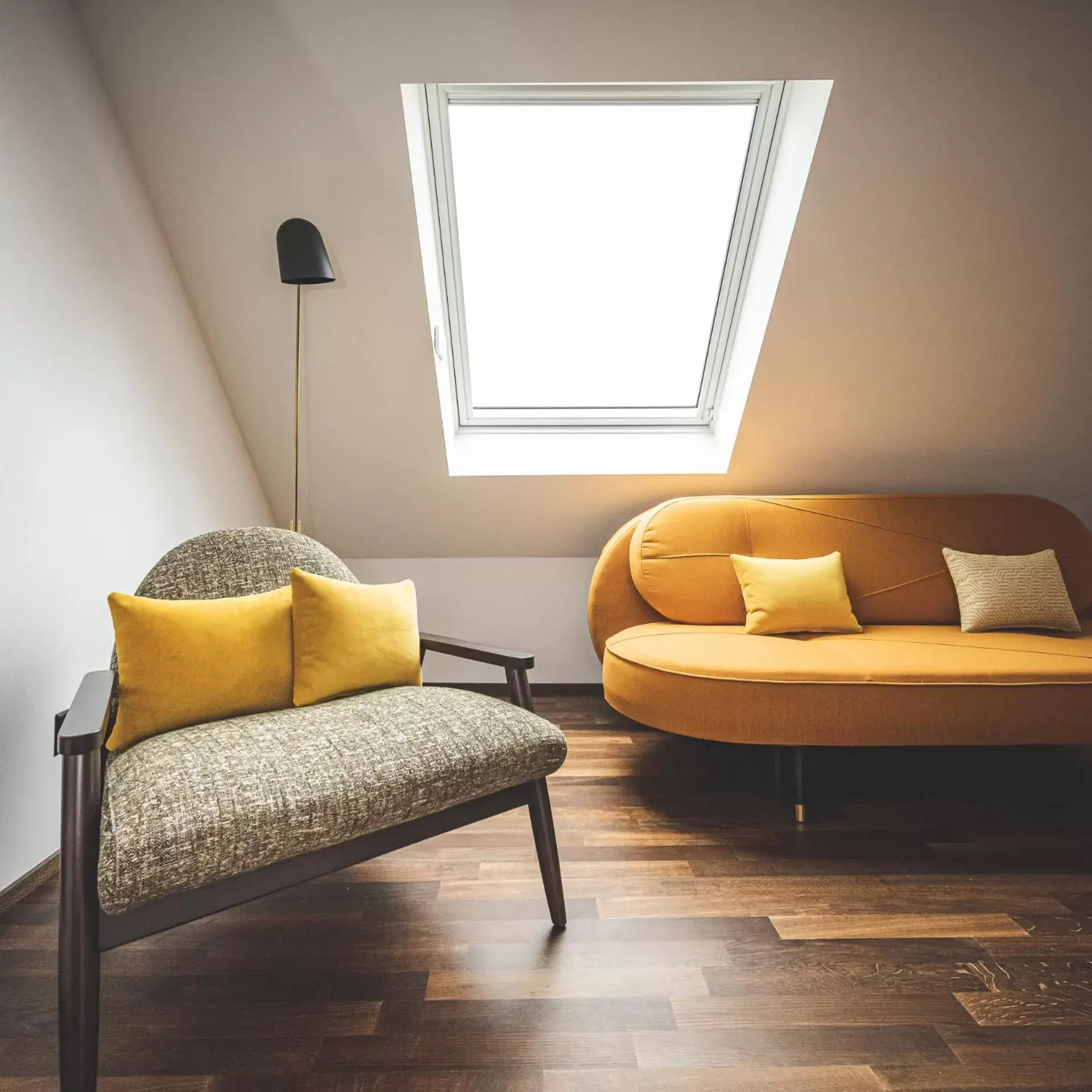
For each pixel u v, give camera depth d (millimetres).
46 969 1500
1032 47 1990
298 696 1737
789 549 2855
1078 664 2217
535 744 1596
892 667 2182
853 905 1751
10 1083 1227
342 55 1954
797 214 2346
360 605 1849
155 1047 1307
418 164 2291
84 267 1951
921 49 1985
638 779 2475
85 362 1953
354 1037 1327
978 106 2104
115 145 2092
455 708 1649
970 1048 1314
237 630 1699
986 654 2314
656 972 1503
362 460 2963
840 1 1895
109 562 2051
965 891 1814
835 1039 1333
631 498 3139
